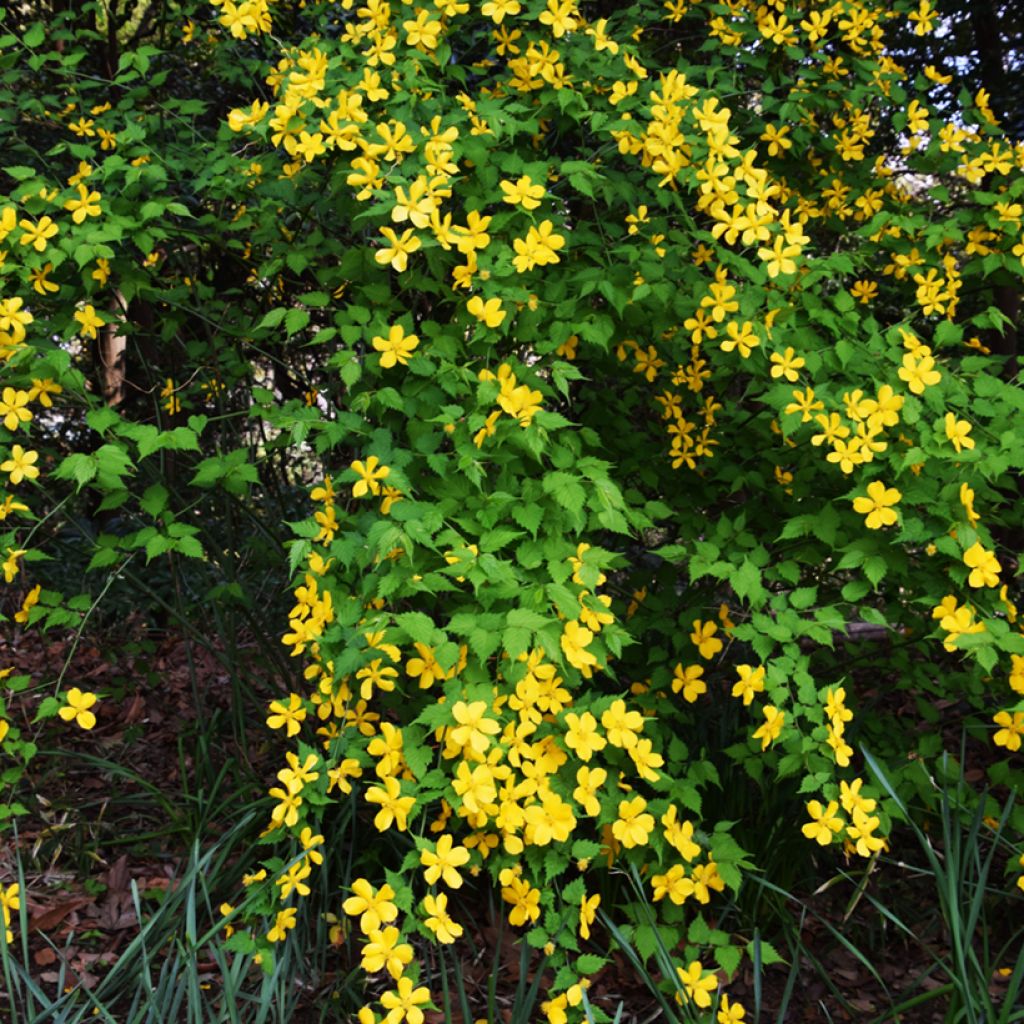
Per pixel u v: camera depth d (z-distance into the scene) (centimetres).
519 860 231
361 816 283
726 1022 228
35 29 326
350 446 298
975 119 320
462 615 202
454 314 267
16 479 255
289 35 394
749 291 266
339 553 226
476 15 300
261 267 297
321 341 252
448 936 201
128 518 464
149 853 312
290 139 245
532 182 250
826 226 345
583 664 207
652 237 280
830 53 345
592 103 291
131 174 264
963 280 322
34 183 265
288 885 231
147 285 286
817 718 235
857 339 275
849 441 237
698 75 334
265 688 420
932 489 242
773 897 279
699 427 331
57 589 485
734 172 275
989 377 254
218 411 382
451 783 204
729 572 246
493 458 231
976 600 245
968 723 289
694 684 280
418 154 246
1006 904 277
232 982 236
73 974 259
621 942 233
